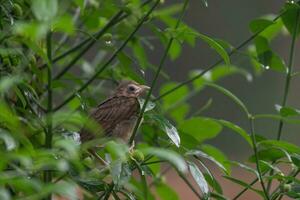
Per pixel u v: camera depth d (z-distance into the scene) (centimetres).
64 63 1073
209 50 2459
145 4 947
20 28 556
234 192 1980
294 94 2405
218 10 2525
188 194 1953
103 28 939
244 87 2378
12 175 572
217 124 986
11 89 821
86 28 1074
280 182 867
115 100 904
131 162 750
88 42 1041
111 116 890
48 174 775
